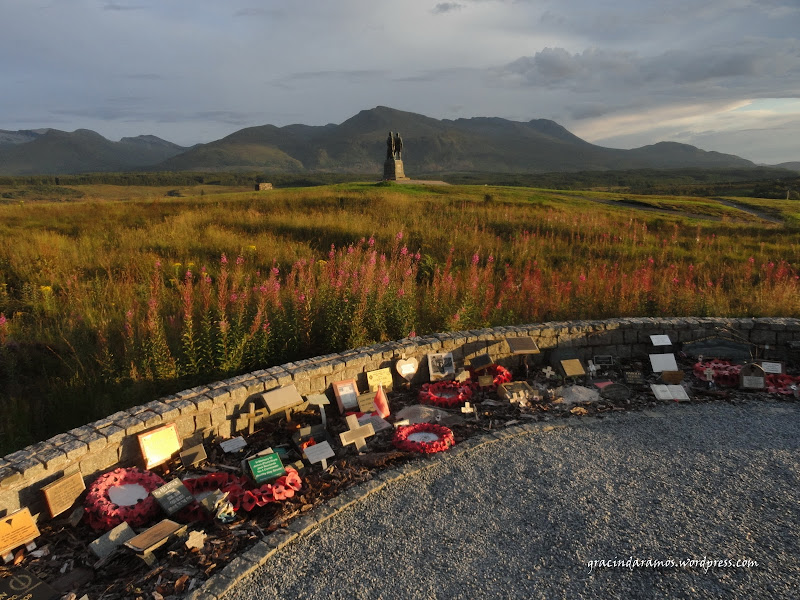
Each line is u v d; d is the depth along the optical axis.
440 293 10.74
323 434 5.94
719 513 4.64
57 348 7.97
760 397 7.31
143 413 5.36
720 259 18.38
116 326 8.45
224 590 3.76
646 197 49.06
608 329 8.60
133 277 12.02
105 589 3.82
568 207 32.69
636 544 4.23
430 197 33.31
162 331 7.61
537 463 5.50
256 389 6.11
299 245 16.56
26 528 4.22
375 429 6.26
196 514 4.72
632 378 7.77
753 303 11.91
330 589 3.79
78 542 4.38
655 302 11.77
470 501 4.84
